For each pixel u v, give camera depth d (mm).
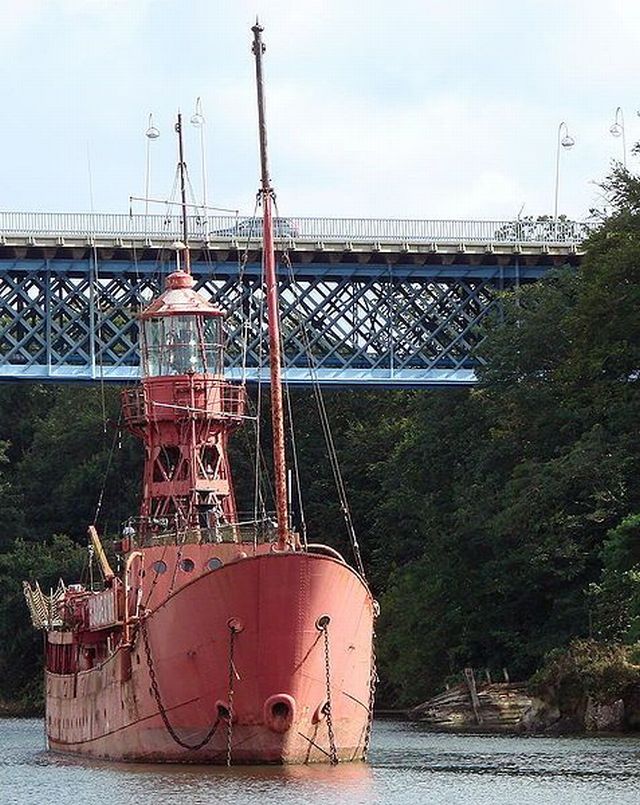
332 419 144750
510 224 124688
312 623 56500
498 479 103500
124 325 121562
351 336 124375
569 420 101562
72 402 161625
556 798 49969
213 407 69250
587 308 98562
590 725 78875
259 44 60750
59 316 124438
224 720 56812
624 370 100000
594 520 92000
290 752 57281
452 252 123375
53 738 72375
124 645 60469
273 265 60438
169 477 69438
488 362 110375
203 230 120625
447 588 103875
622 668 78875
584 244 104312
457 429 116375
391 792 51500
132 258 120625
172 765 58094
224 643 56344
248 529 66625
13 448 170500
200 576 56500
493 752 66438
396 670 109812
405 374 124500
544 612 98375
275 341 59938
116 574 73062
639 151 105750
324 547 60000
